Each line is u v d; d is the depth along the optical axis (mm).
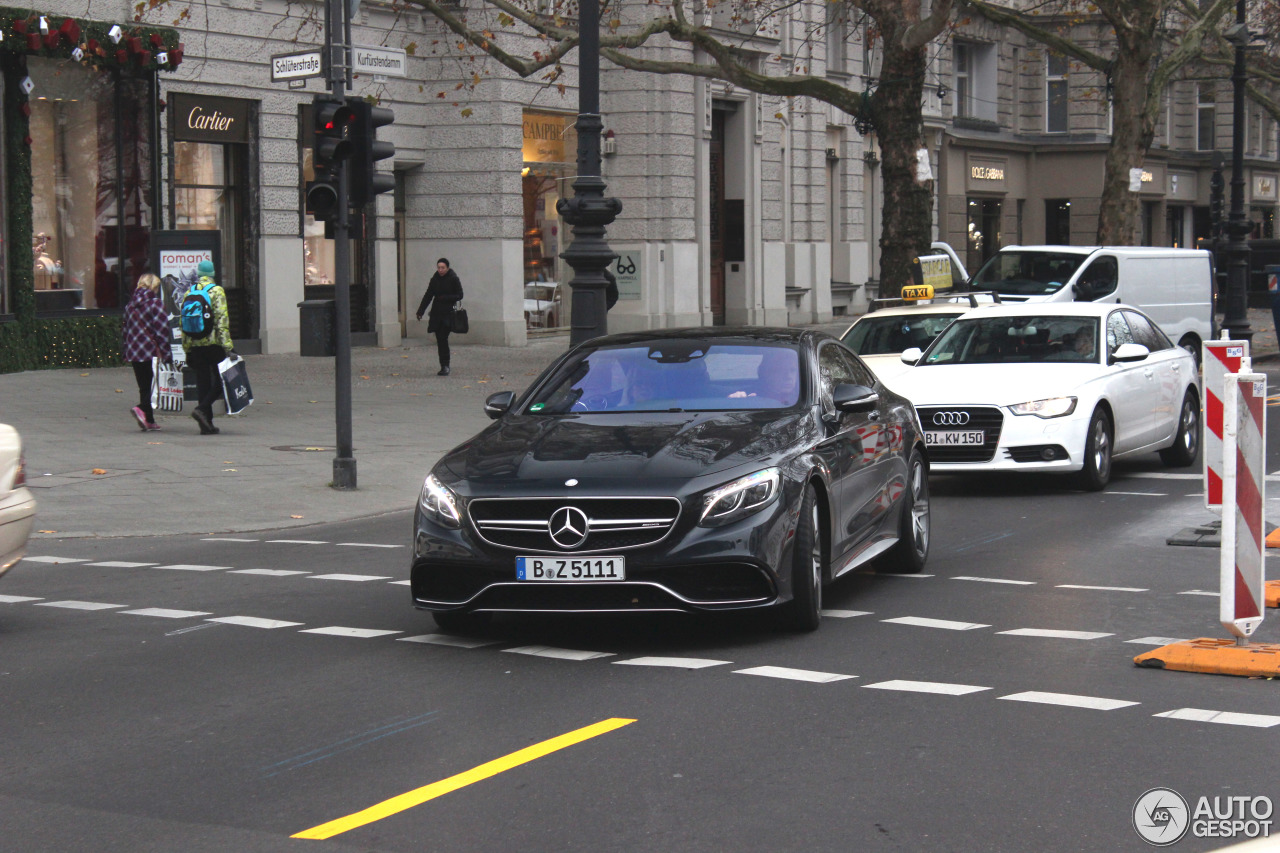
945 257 24000
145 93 24797
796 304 39125
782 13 37156
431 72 30234
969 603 8664
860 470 8766
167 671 7277
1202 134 58656
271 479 14391
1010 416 12898
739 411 8383
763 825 4887
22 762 5777
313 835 4879
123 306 25016
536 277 31688
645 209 32906
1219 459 8828
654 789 5281
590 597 7391
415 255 30875
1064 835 4750
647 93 32719
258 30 26906
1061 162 49281
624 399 8633
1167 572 9562
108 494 13461
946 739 5844
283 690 6848
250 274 27203
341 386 14000
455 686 6859
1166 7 33406
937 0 22859
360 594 9305
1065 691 6566
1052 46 31328
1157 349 15297
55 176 23938
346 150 13734
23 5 23219
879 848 4660
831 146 40844
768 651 7465
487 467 7750
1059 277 23219
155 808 5191
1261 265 48625
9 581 9922
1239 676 6793
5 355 22734
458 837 4832
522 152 30688
